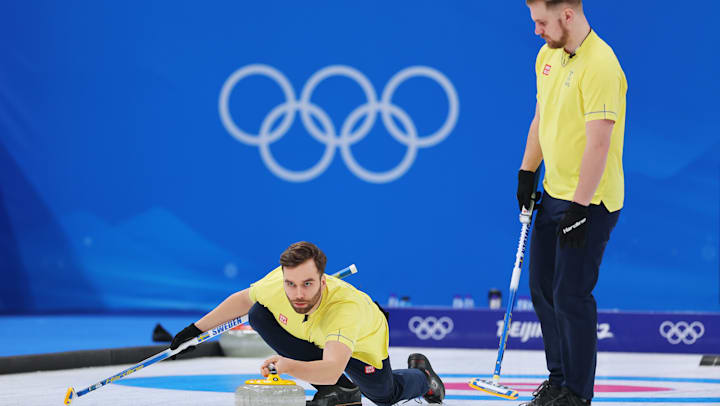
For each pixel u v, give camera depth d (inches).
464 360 1031.0
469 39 1475.1
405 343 1174.3
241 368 930.1
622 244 1418.6
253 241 1529.3
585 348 549.0
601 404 681.0
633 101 1413.6
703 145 1398.9
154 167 1552.7
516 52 1465.3
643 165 1413.6
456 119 1478.8
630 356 1106.7
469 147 1476.4
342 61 1509.6
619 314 1143.6
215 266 1537.9
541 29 542.0
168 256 1549.0
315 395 579.5
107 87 1562.5
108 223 1561.3
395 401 600.4
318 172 1513.3
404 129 1491.1
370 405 651.5
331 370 494.3
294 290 502.0
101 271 1562.5
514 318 1152.8
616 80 533.0
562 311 551.2
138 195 1555.1
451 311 1166.3
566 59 550.6
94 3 1560.0
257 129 1529.3
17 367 864.9
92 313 1561.3
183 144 1546.5
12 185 1576.0
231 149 1535.4
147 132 1553.9
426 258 1483.8
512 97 1466.5
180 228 1546.5
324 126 1512.1
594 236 546.3
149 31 1551.4
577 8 534.6
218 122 1539.1
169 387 763.4
